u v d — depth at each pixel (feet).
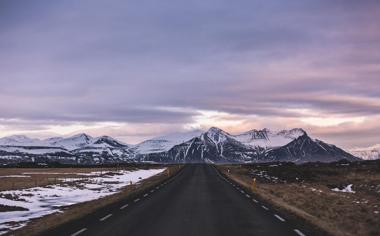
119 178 224.12
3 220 64.23
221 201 90.84
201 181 178.81
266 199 95.45
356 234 48.21
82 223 58.39
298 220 60.54
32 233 50.96
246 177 219.61
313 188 147.64
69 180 191.31
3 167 482.69
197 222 58.80
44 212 75.61
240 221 59.62
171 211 72.38
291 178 214.28
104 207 79.87
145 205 83.15
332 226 54.03
